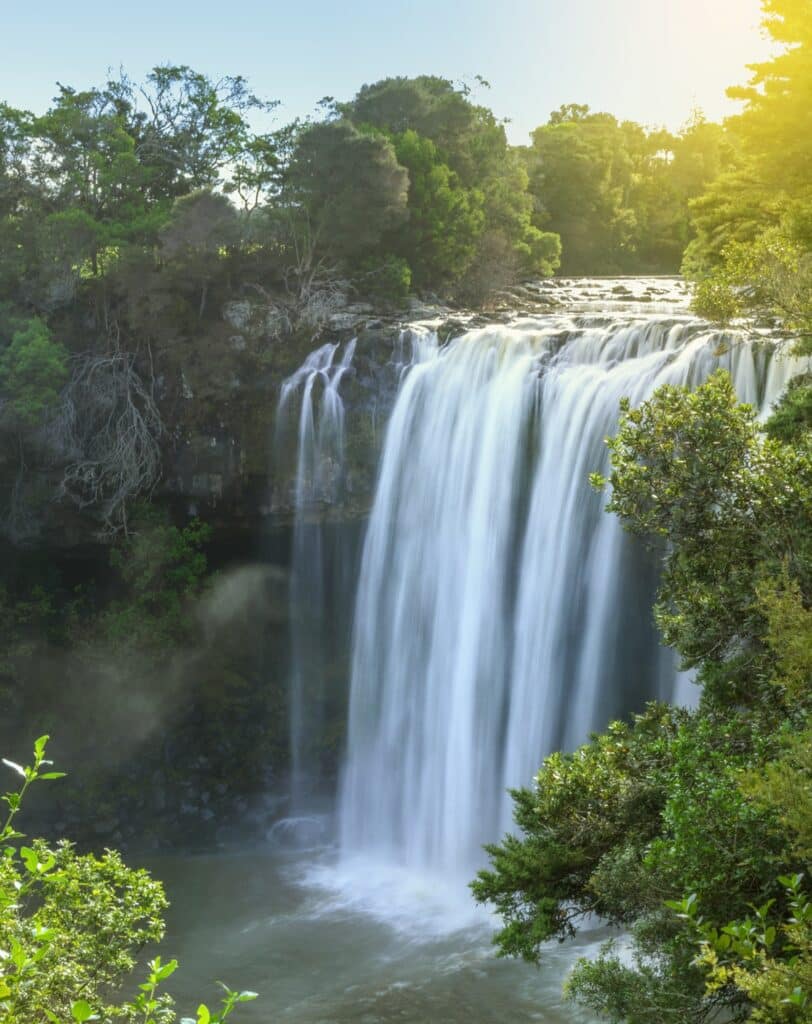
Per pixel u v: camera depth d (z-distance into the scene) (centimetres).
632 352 4331
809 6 3266
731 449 1719
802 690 1399
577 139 10469
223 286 5391
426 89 7369
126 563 5184
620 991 1483
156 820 4931
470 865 4553
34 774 1113
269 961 3531
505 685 4516
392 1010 3092
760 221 3934
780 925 1266
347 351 4984
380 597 4947
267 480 5194
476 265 6469
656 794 1744
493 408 4556
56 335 5250
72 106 6019
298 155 5597
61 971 1349
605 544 4191
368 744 4994
